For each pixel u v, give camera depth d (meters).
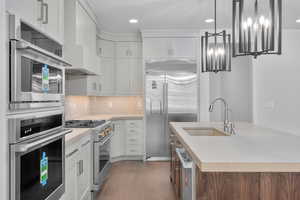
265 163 1.55
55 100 1.98
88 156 3.31
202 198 1.77
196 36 5.54
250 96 5.73
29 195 1.54
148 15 4.60
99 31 5.50
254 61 5.71
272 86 5.72
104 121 4.18
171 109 5.52
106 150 4.11
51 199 1.88
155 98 5.53
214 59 3.15
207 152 1.85
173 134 3.72
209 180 1.74
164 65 5.54
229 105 5.80
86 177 3.21
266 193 1.72
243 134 2.75
